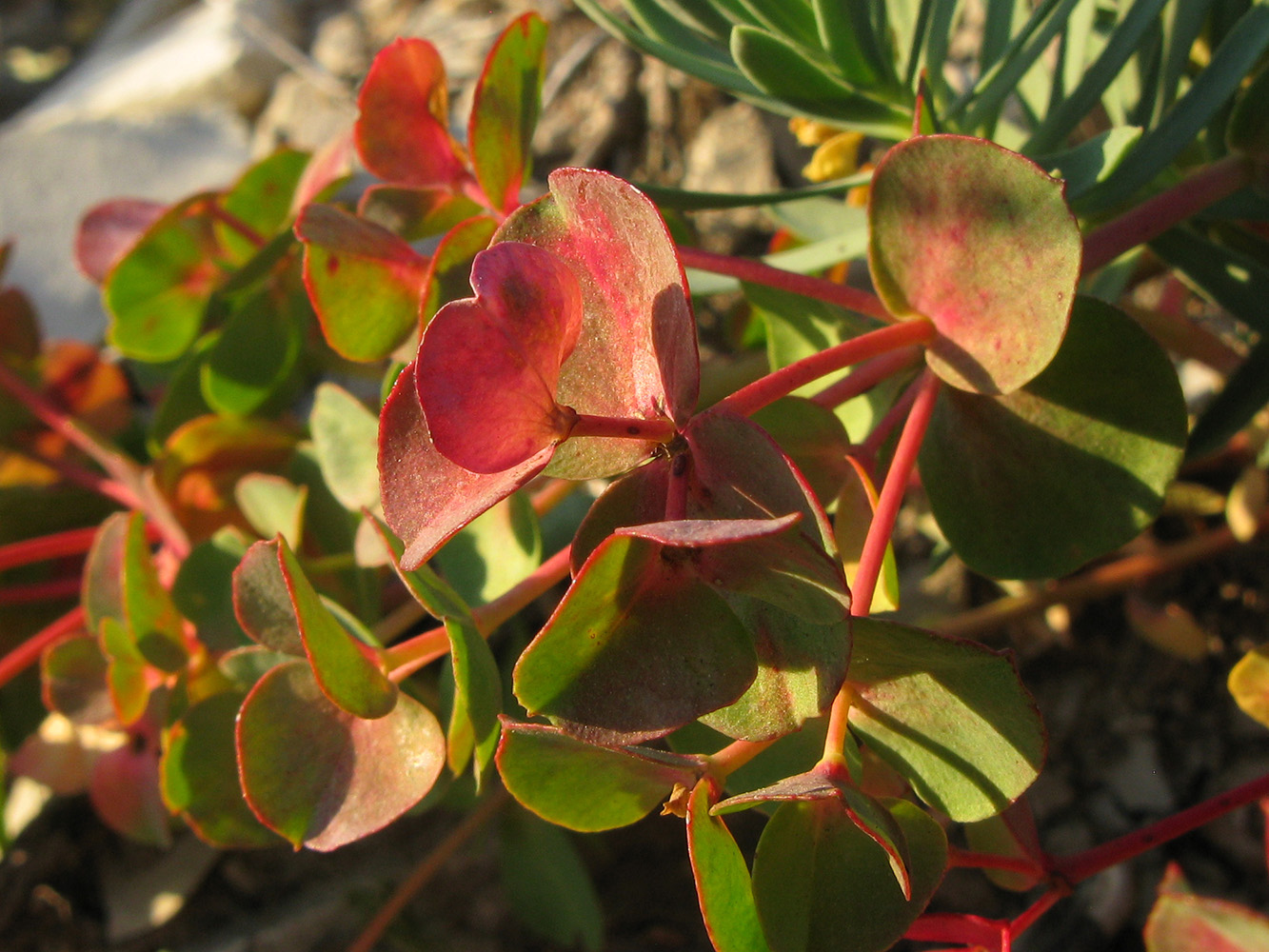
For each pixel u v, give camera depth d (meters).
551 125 0.19
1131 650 0.15
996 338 0.08
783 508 0.06
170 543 0.13
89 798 0.16
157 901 0.15
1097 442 0.09
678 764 0.07
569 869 0.13
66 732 0.14
